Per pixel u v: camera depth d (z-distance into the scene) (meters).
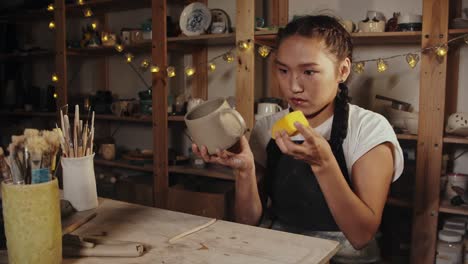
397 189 2.29
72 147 1.12
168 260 0.81
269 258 0.82
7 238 0.75
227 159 1.02
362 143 1.10
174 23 2.88
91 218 1.07
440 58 2.01
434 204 2.10
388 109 2.34
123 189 3.03
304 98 1.03
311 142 0.86
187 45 3.01
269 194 1.30
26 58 3.99
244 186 1.13
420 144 2.10
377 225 1.04
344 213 0.98
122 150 3.66
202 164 2.84
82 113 3.39
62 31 3.28
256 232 0.96
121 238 0.93
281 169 1.23
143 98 3.08
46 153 0.76
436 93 2.04
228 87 3.03
